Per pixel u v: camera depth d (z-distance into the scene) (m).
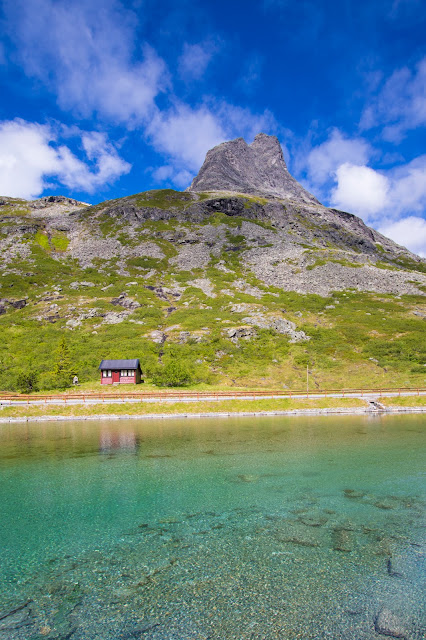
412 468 23.23
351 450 27.89
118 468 23.95
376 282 107.75
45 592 11.13
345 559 12.68
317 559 12.70
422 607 10.14
